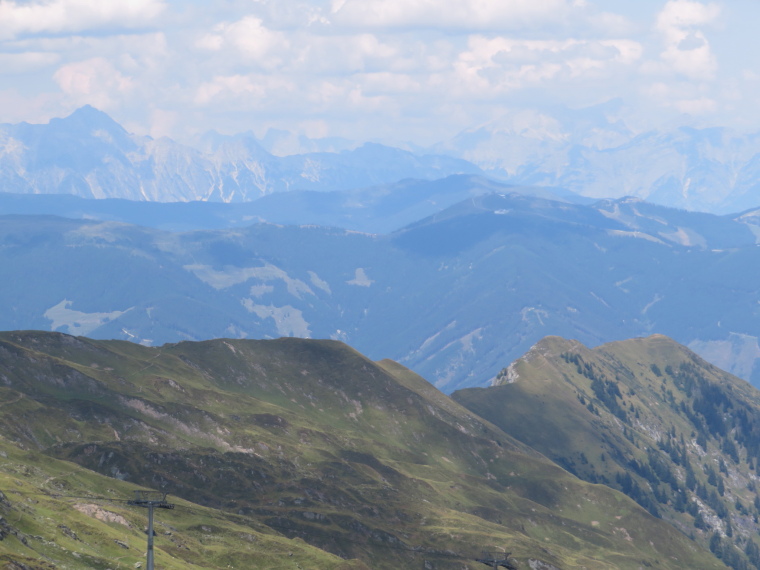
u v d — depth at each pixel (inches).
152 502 7490.2
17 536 7431.1
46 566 7003.0
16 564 6722.4
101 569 7652.6
